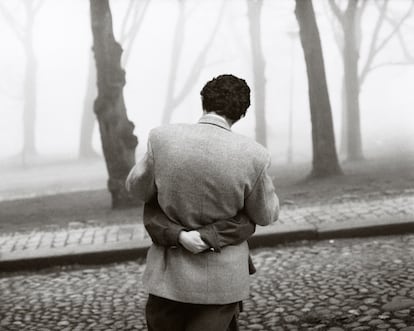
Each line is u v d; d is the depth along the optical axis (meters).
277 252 6.73
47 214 11.77
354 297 4.76
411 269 5.43
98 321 4.70
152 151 2.34
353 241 6.93
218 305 2.31
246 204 2.34
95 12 11.52
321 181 13.96
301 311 4.55
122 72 11.63
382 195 10.12
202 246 2.24
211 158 2.25
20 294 5.77
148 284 2.35
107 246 7.01
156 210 2.39
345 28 21.50
